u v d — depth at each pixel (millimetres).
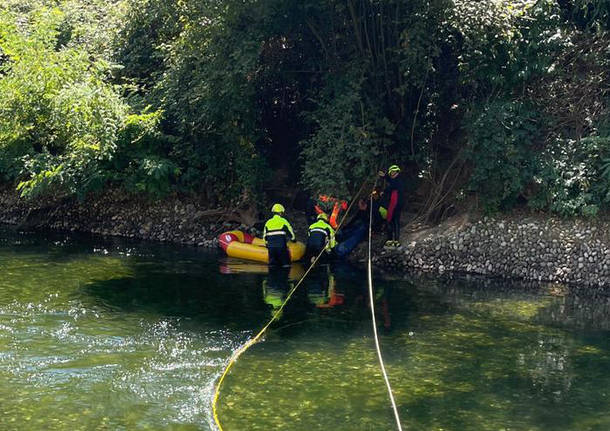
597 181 12758
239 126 15445
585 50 13953
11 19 17359
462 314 10508
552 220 13047
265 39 14617
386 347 8961
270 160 17047
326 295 11484
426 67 13547
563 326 9953
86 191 15453
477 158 13195
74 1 20734
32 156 16203
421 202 15156
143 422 6613
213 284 12070
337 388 7562
